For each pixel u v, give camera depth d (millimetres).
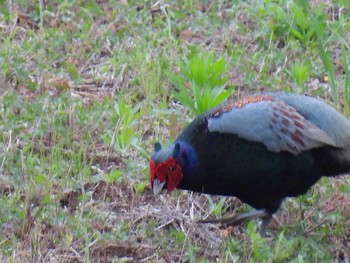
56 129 12305
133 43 14422
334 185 11727
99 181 11656
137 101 13367
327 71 13664
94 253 10516
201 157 10266
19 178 11500
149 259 10477
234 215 11086
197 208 11445
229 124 10195
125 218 11148
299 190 10688
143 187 11570
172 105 13297
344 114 12688
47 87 13414
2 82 13289
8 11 15055
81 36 14602
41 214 10875
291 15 15156
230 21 15273
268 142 10219
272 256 10297
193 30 15016
